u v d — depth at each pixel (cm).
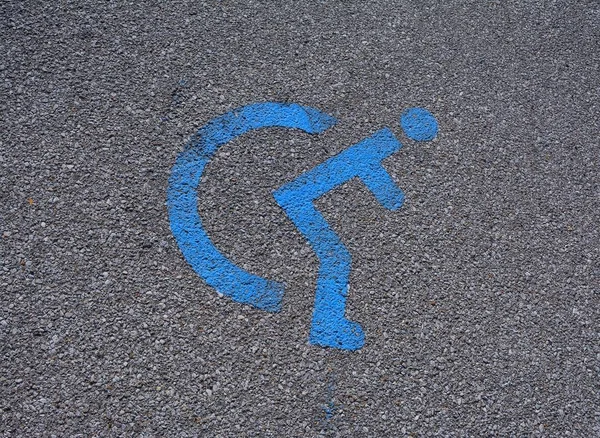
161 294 215
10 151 225
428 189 234
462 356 217
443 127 242
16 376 205
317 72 245
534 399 215
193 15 247
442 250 227
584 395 217
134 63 239
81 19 243
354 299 219
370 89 245
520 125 246
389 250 225
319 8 254
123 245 218
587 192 239
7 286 212
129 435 203
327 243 224
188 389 207
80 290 213
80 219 220
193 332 212
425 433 209
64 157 225
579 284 228
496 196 235
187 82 238
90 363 207
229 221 224
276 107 239
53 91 233
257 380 209
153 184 226
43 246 216
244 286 218
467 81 250
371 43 251
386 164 235
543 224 234
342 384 211
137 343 210
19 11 241
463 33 258
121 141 229
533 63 256
